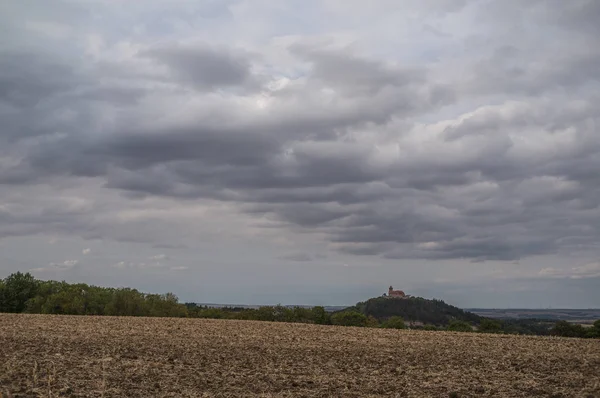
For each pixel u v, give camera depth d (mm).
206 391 19031
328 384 20875
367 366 26250
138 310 95938
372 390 19734
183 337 39812
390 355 31109
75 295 96812
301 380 21688
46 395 17469
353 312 103812
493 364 27234
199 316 104875
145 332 43094
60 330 42281
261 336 42531
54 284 106000
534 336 46875
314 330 51188
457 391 19625
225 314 105250
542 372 24406
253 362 27016
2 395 17188
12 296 102875
